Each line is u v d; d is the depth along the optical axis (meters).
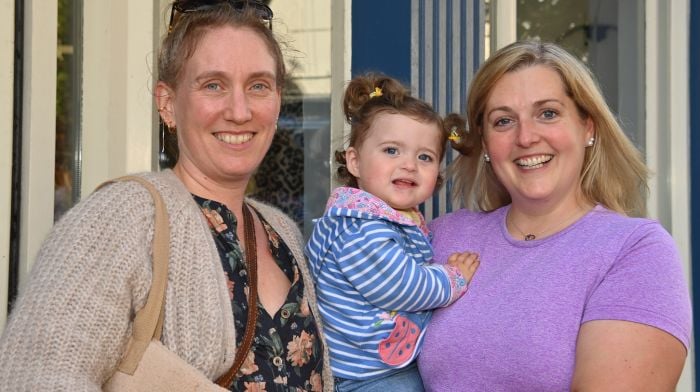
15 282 2.32
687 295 1.62
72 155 2.58
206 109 1.65
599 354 1.55
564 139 1.79
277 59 1.76
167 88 1.73
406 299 1.82
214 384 1.44
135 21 2.57
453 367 1.77
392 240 1.89
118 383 1.44
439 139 2.05
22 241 2.33
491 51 2.74
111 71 2.59
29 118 2.32
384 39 2.67
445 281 1.81
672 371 1.55
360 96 2.13
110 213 1.48
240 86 1.66
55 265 1.41
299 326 1.70
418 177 1.99
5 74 2.26
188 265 1.51
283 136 2.98
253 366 1.57
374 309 1.87
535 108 1.80
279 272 1.77
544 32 2.96
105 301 1.41
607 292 1.61
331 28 2.86
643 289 1.58
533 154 1.80
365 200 1.92
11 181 2.30
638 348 1.54
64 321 1.36
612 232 1.69
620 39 2.97
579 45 2.97
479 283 1.84
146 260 1.48
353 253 1.86
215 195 1.72
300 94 2.95
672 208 2.87
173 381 1.42
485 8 2.71
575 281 1.66
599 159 1.88
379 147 2.00
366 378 1.89
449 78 2.68
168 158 2.69
